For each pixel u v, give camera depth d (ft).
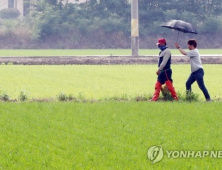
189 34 599.16
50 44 592.19
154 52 474.08
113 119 130.72
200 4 620.49
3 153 100.48
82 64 337.11
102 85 221.25
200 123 126.31
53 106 148.05
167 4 622.95
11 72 279.90
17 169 91.30
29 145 105.09
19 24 634.84
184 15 606.55
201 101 163.73
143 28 602.85
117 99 170.50
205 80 239.50
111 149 103.09
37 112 139.23
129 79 245.65
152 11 614.34
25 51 509.76
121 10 622.13
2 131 117.08
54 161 95.40
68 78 250.57
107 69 299.58
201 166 92.48
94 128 120.37
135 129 119.34
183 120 129.59
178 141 108.68
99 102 157.58
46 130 118.52
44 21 597.52
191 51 164.76
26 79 244.83
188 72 279.69
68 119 130.31
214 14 619.26
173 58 344.49
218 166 92.89
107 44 591.78
